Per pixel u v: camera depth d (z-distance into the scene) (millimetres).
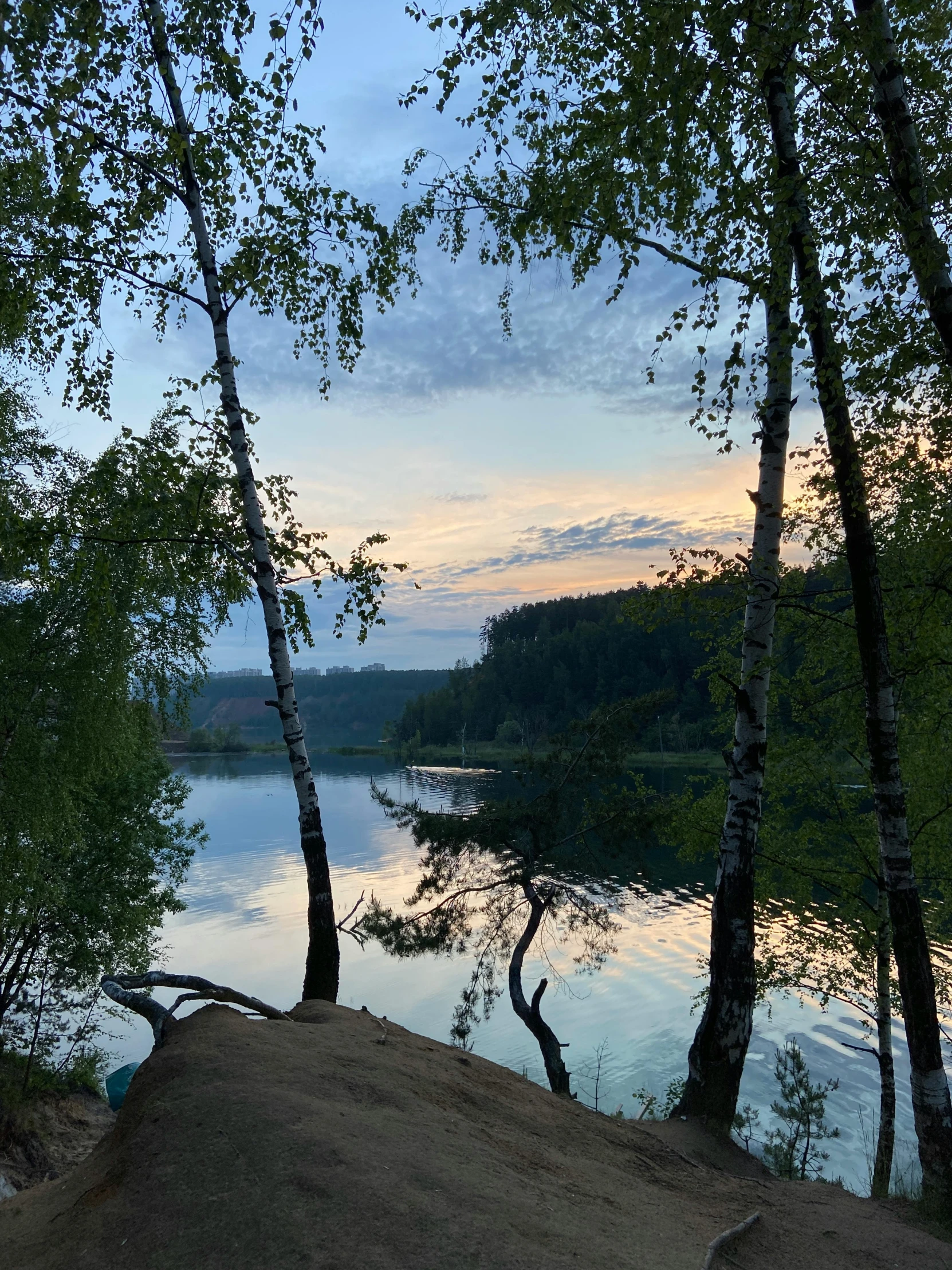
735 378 6234
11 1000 19172
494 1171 4371
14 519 8539
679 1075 17656
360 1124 4285
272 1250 3186
